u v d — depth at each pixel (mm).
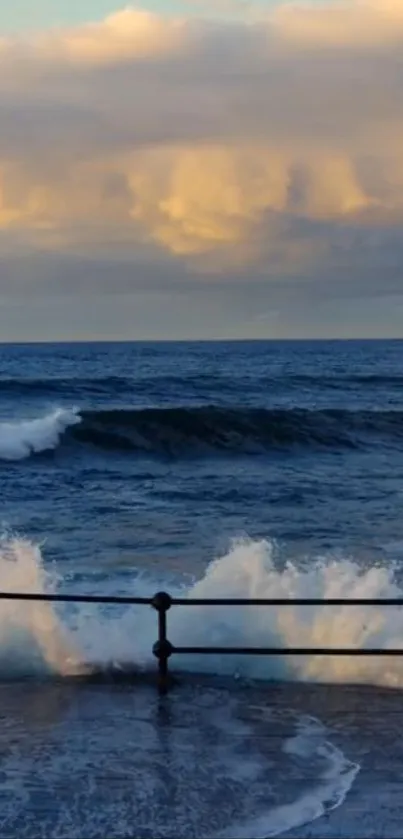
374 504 21562
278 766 5555
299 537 17266
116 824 4789
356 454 31562
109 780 5332
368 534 17578
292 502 21875
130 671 7527
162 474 26938
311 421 32812
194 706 6641
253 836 4668
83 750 5785
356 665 7602
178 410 31031
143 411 30453
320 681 7438
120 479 25766
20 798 5094
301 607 8773
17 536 17125
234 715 6457
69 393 47844
